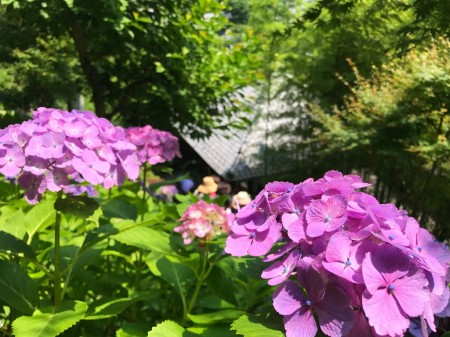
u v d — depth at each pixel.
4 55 10.94
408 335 1.39
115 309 1.94
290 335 1.13
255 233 1.30
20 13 6.90
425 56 6.91
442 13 4.91
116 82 8.79
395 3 6.19
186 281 2.29
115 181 1.98
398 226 1.22
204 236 2.19
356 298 1.12
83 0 6.05
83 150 1.79
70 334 2.06
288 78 12.65
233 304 2.32
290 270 1.18
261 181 13.57
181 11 7.88
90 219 1.91
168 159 3.10
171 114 8.59
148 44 7.45
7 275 1.95
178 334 1.62
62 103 13.55
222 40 9.12
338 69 11.74
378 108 8.02
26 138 1.77
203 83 8.31
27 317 1.77
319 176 11.82
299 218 1.22
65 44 11.04
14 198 3.09
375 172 9.83
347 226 1.20
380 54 10.55
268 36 11.66
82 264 2.19
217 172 13.41
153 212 3.14
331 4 5.58
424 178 8.25
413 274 1.09
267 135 13.45
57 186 1.78
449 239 8.32
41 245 2.78
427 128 7.60
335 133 9.27
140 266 2.61
